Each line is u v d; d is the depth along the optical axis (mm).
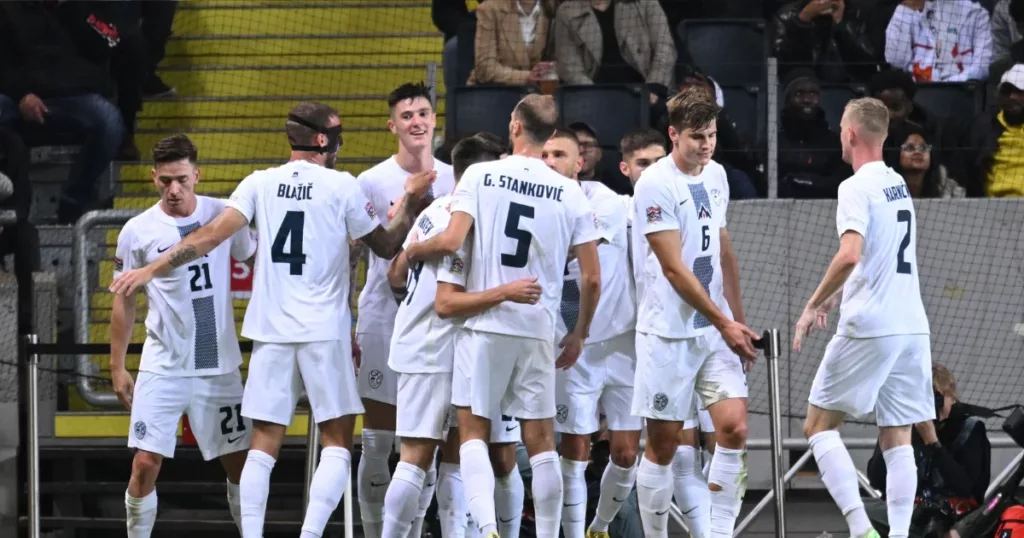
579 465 23078
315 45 40500
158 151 22094
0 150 31500
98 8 34906
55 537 29750
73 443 30250
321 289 21062
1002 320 30125
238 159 37562
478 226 19984
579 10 33969
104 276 33406
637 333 21219
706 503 22234
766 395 30141
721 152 31719
